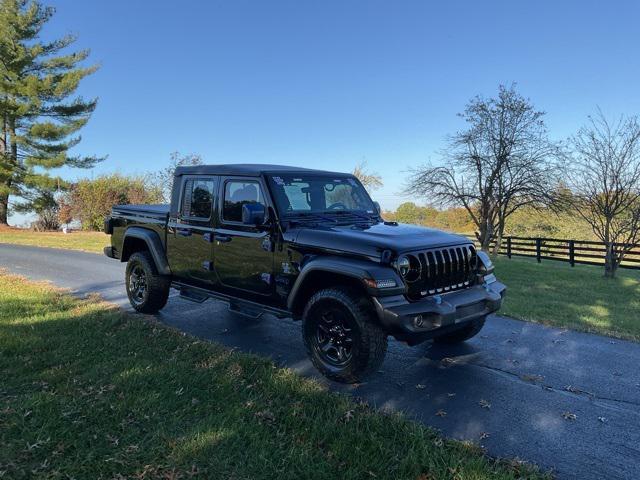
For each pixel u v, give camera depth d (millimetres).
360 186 6059
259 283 5141
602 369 4980
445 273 4555
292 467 2998
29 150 29641
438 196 19547
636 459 3295
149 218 6676
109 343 5211
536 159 18047
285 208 5008
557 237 27500
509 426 3727
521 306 7852
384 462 3070
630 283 12344
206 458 3053
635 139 17688
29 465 2943
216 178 5617
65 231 25719
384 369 4914
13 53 27875
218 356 4902
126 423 3455
